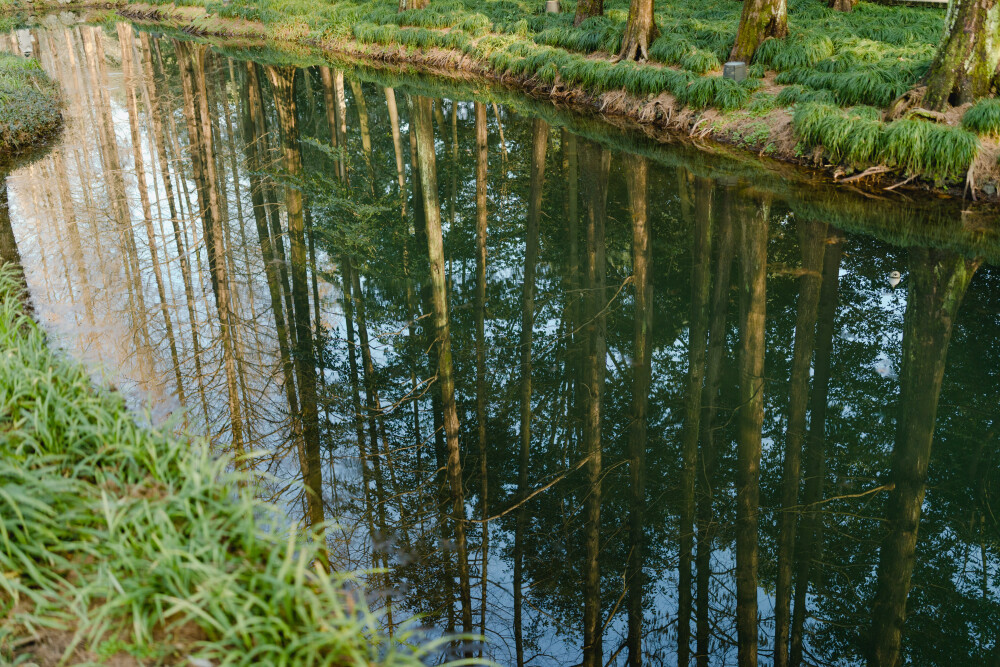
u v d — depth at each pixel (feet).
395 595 15.58
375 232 38.75
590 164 42.16
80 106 63.41
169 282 30.07
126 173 45.34
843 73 41.52
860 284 28.55
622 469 21.13
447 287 32.96
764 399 23.75
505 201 44.19
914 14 57.36
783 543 18.44
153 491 11.33
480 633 14.90
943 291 27.22
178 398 21.62
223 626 8.68
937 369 23.35
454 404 23.85
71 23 106.11
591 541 18.34
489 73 63.46
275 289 30.96
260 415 22.02
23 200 39.40
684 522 19.25
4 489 10.32
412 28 72.28
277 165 49.70
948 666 15.08
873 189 35.09
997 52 34.91
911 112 35.63
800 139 38.96
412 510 18.67
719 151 41.91
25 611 9.29
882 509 19.27
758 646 15.62
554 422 23.49
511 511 19.35
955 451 20.67
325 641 8.57
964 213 32.55
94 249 32.91
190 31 94.94
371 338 27.78
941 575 17.35
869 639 15.83
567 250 36.42
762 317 25.82
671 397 24.40
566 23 64.85
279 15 86.58
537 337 28.25
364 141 56.54
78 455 12.16
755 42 46.65
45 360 15.38
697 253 30.40
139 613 8.84
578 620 15.93
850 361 25.22
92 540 10.15
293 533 10.23
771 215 33.22
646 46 51.39
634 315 29.22
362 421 22.41
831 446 21.63
